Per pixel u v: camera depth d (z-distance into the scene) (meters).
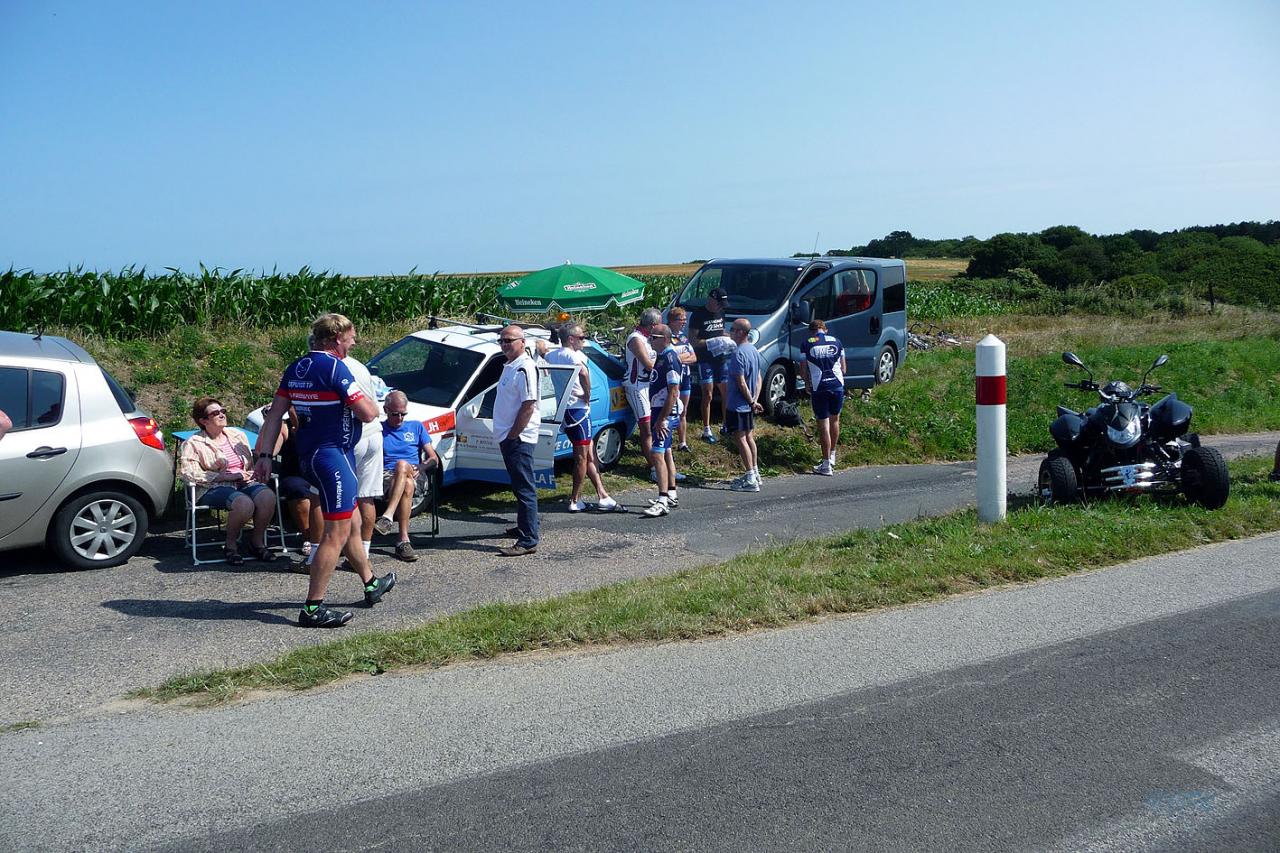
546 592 6.93
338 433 5.95
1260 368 21.20
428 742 4.26
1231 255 59.44
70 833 3.51
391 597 6.74
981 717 4.53
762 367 13.66
